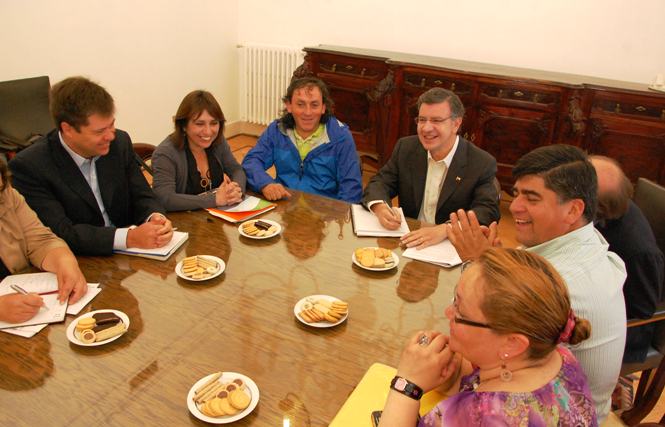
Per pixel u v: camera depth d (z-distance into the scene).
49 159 1.80
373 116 4.28
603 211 1.63
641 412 1.73
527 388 0.86
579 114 3.54
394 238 1.92
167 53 4.58
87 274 1.56
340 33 4.83
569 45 4.00
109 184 1.97
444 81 3.84
